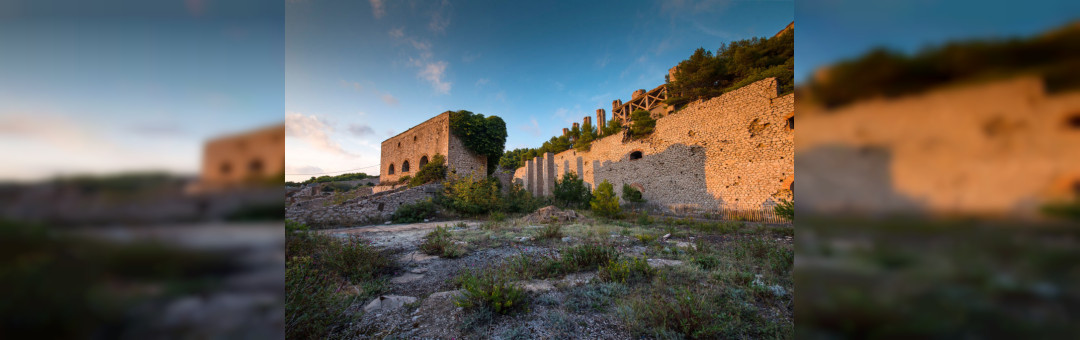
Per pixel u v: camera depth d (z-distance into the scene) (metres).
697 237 8.95
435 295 4.27
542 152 37.62
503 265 5.63
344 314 3.63
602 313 3.65
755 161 14.89
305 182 30.88
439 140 20.17
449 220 14.90
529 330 3.31
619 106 31.81
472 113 20.69
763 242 6.93
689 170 17.69
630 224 12.34
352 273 5.08
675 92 22.34
